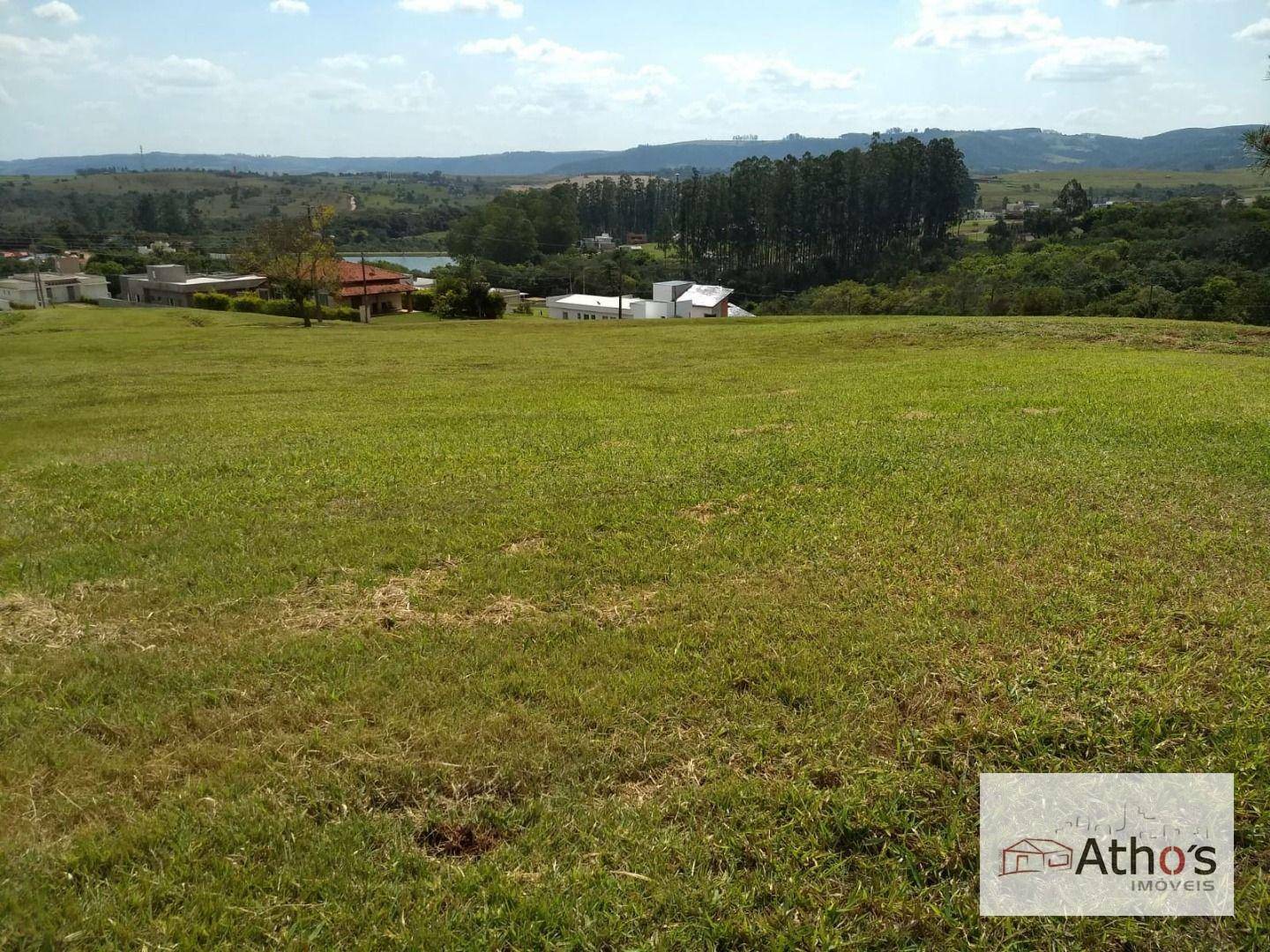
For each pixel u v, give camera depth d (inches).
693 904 117.9
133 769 147.5
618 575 227.5
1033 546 238.1
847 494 294.4
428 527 272.5
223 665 181.6
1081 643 181.2
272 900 118.3
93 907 116.7
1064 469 315.6
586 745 151.3
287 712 163.0
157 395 734.5
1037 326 985.5
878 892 120.7
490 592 219.1
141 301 2842.0
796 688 166.9
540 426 476.7
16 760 149.9
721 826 132.0
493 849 129.1
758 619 197.3
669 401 587.8
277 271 1743.4
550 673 175.6
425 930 113.0
